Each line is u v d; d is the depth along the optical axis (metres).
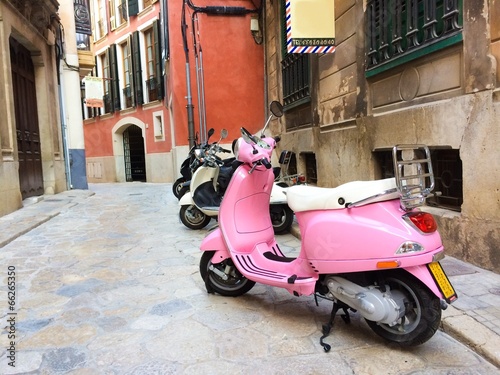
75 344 2.75
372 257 2.45
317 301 3.20
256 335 2.84
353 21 5.77
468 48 3.75
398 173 2.40
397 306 2.46
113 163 19.09
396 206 2.53
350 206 2.59
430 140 4.28
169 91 12.68
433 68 4.27
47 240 5.80
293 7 6.00
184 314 3.20
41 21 10.09
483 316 2.83
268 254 3.32
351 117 5.95
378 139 5.23
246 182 3.38
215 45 11.24
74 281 4.02
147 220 7.24
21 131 9.37
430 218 2.48
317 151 7.21
